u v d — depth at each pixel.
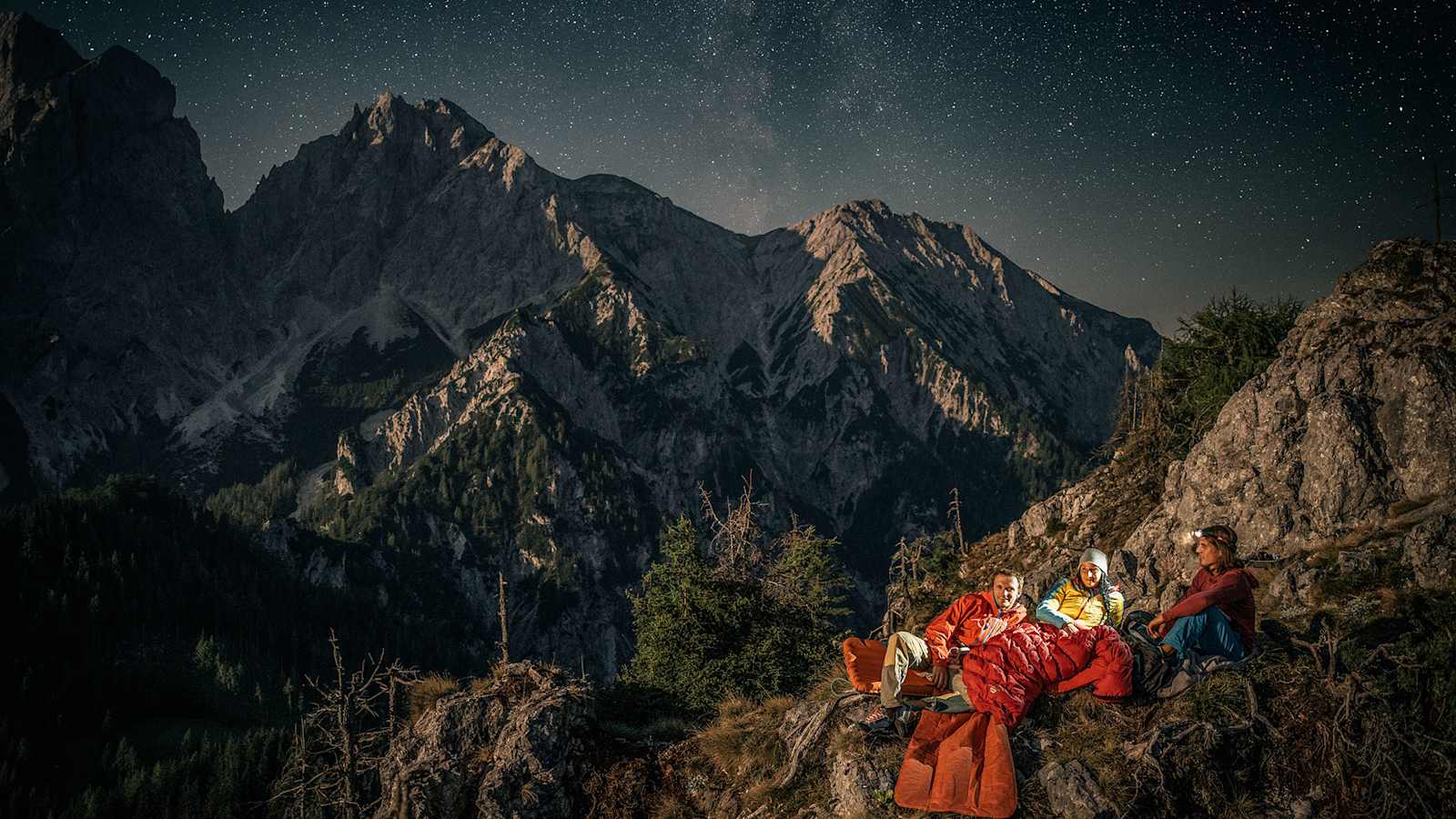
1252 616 9.65
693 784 11.82
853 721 10.90
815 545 32.31
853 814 9.77
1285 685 9.58
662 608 28.91
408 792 12.43
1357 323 16.72
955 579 34.56
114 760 163.88
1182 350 29.67
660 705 15.95
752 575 30.41
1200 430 27.30
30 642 187.88
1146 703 9.47
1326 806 8.78
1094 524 28.78
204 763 154.12
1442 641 9.50
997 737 8.70
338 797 22.59
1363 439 14.69
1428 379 14.28
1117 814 8.74
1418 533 11.31
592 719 12.96
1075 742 9.55
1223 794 8.94
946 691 9.05
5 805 146.38
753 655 26.72
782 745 11.45
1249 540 15.41
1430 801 8.48
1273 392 16.62
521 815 11.89
